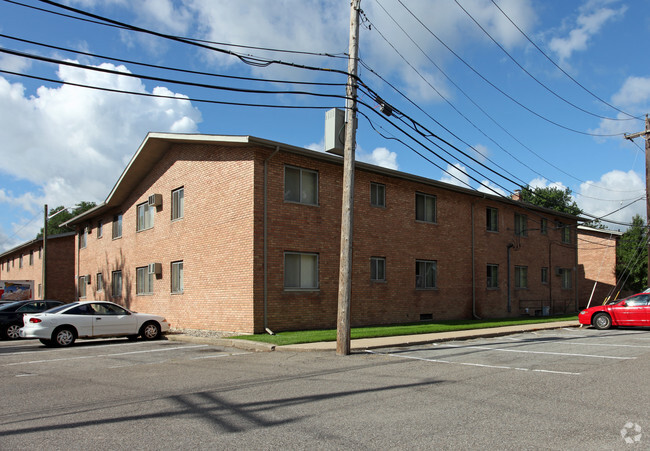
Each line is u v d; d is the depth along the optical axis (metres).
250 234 16.06
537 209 28.25
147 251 22.56
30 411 6.75
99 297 28.08
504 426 5.75
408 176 21.00
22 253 46.00
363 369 9.85
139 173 23.16
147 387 8.30
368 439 5.30
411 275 21.22
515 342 14.77
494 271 25.77
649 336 15.94
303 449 5.00
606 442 5.15
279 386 8.20
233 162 17.17
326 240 18.06
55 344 14.78
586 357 11.25
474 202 24.84
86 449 5.09
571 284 31.94
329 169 18.42
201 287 18.33
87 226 30.66
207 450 5.01
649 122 24.89
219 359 11.49
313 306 17.41
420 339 14.57
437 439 5.29
